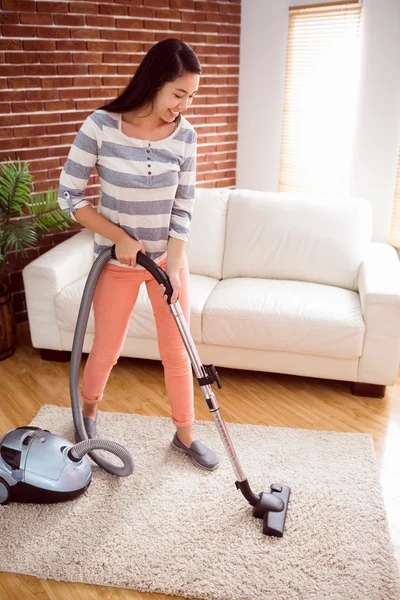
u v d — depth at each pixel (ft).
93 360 6.66
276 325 8.00
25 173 8.82
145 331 8.41
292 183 12.39
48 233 10.69
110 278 6.13
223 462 6.88
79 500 6.23
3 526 5.86
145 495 6.32
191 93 5.27
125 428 7.50
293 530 5.86
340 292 8.79
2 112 9.50
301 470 6.75
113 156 5.43
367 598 5.11
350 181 11.19
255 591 5.16
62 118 10.24
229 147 13.16
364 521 5.99
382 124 10.36
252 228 9.46
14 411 7.93
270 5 11.71
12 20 9.20
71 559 5.48
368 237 9.34
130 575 5.30
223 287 8.95
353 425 7.70
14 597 5.11
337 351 7.98
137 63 10.98
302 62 11.46
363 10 10.14
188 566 5.41
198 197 9.77
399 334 7.80
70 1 9.75
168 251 5.99
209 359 8.54
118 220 5.74
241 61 12.62
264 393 8.46
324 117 11.35
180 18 11.32
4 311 9.12
